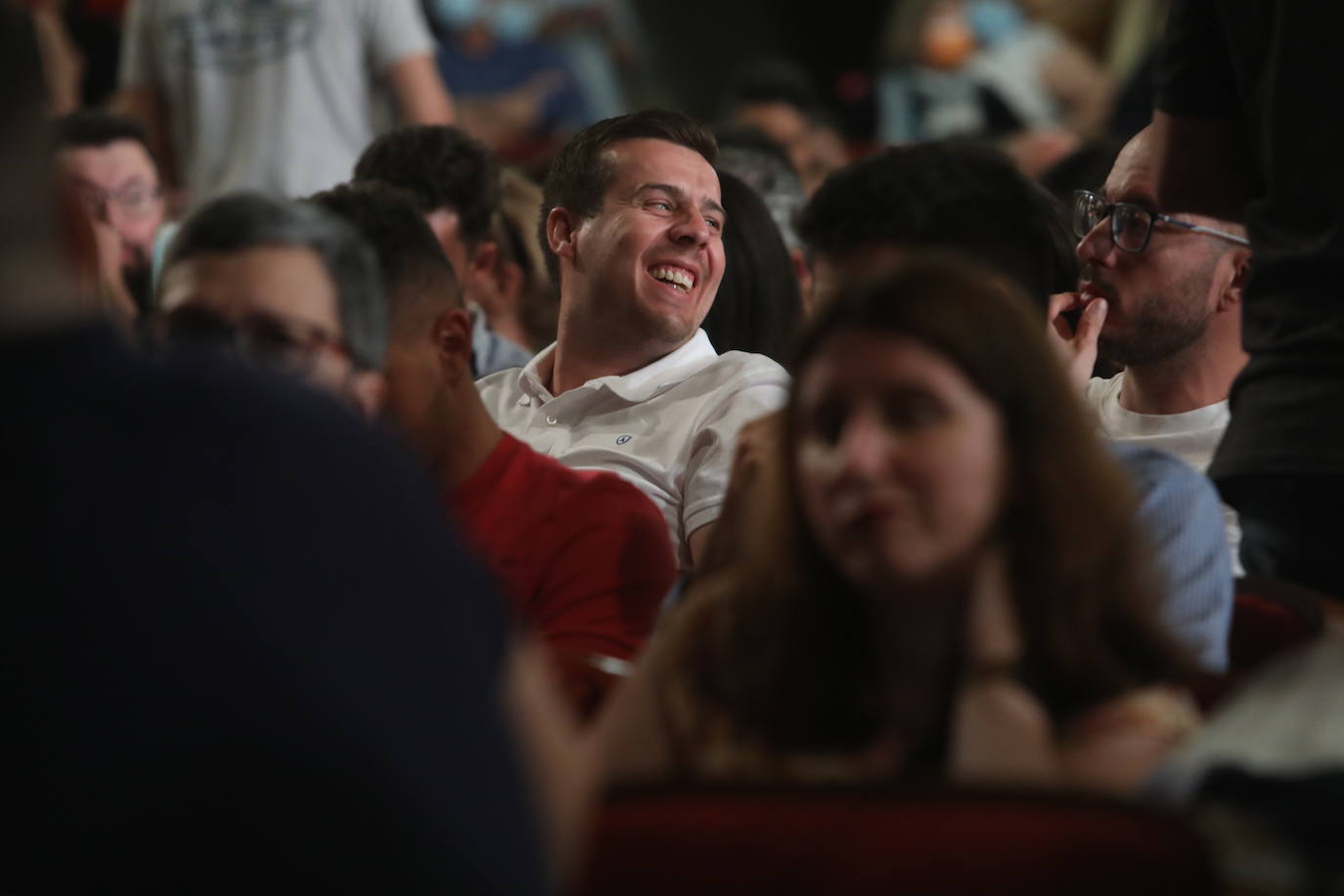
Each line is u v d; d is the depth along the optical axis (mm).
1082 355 8508
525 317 12734
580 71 30516
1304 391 6695
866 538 4930
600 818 4293
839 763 5152
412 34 15703
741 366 9602
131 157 14312
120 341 3803
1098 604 5043
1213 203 7625
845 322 4996
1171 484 6016
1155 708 4949
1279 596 6234
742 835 4195
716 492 8898
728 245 10617
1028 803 4062
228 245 5895
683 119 10188
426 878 3396
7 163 3744
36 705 3441
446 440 7547
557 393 10242
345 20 15523
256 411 3662
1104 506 5066
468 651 3652
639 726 5410
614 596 7383
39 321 3695
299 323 5836
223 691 3402
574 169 10180
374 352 6090
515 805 3582
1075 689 5031
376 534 3623
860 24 38906
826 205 6438
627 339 9953
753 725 5281
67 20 22266
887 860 4090
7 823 3436
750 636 5320
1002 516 5047
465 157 12195
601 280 9953
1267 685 4598
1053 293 6766
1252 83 7047
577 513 7508
